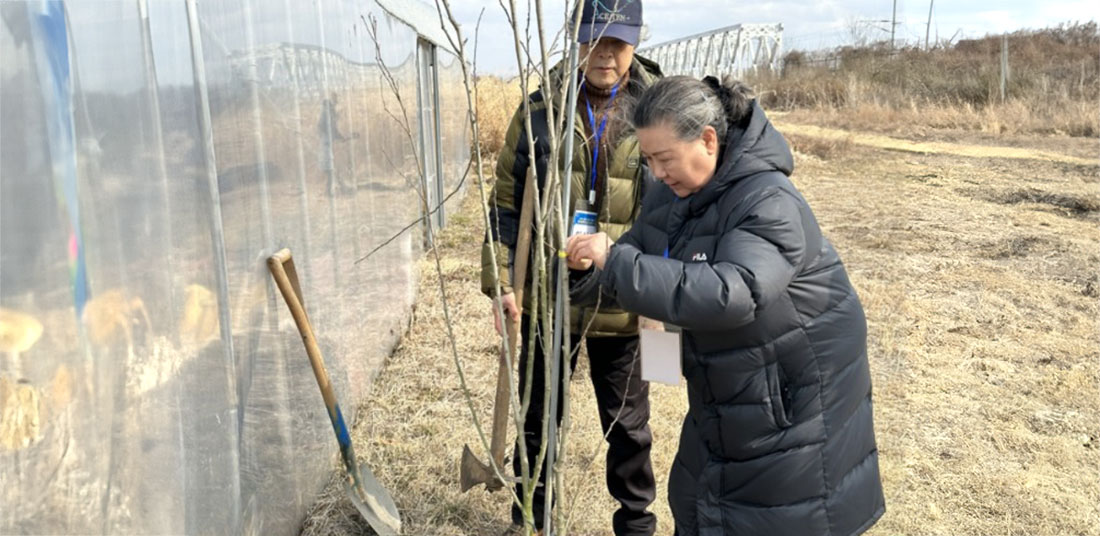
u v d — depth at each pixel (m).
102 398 1.69
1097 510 3.31
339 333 3.64
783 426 1.77
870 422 1.90
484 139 12.91
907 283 5.89
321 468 3.33
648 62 2.45
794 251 1.61
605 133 2.34
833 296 1.73
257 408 2.62
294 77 3.13
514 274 2.50
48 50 1.51
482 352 4.88
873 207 7.33
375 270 4.49
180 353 2.02
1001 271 6.48
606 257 1.66
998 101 16.81
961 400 4.25
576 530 3.00
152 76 1.89
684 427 2.01
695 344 1.80
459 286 6.36
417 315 5.63
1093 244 7.36
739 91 1.70
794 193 1.67
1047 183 10.27
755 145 1.67
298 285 2.81
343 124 3.90
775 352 1.72
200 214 2.17
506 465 3.38
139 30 1.84
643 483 2.70
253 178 2.62
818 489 1.80
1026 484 3.49
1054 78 17.97
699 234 1.75
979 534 3.13
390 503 3.08
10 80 1.42
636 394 2.59
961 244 7.21
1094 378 4.54
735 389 1.77
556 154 1.63
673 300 1.57
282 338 2.87
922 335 5.05
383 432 3.80
